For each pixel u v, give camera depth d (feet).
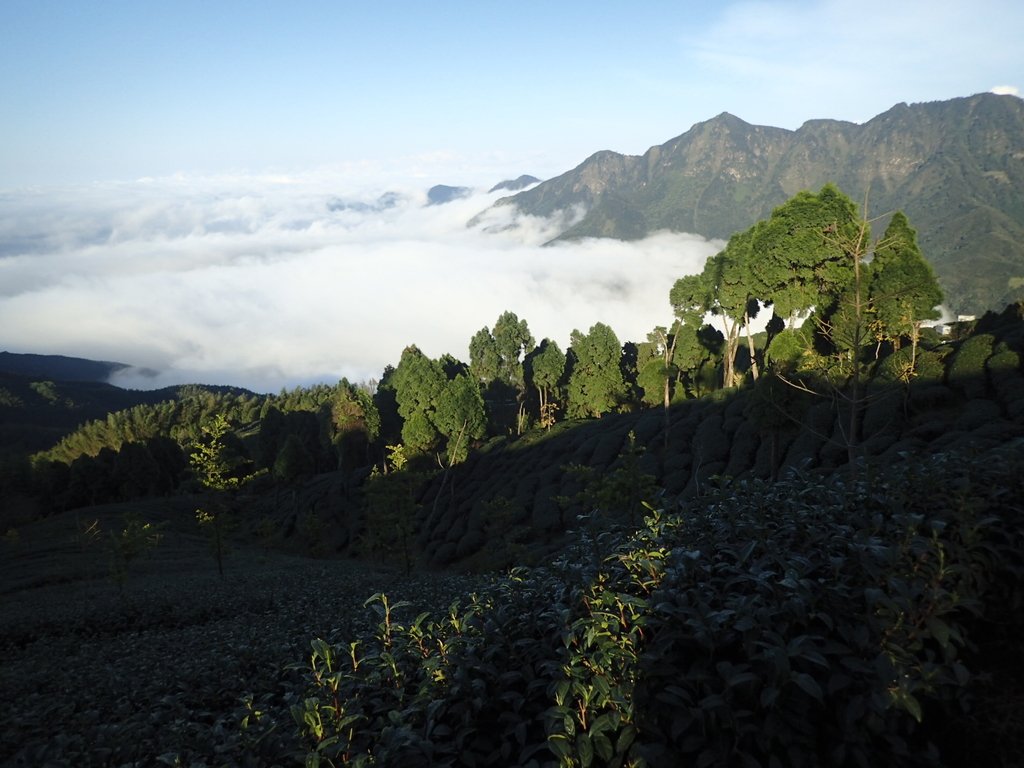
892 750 15.65
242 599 99.19
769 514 22.95
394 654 20.67
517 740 16.85
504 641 19.12
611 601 17.84
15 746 36.91
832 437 122.52
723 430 156.87
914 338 120.37
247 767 17.39
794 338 137.80
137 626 93.04
